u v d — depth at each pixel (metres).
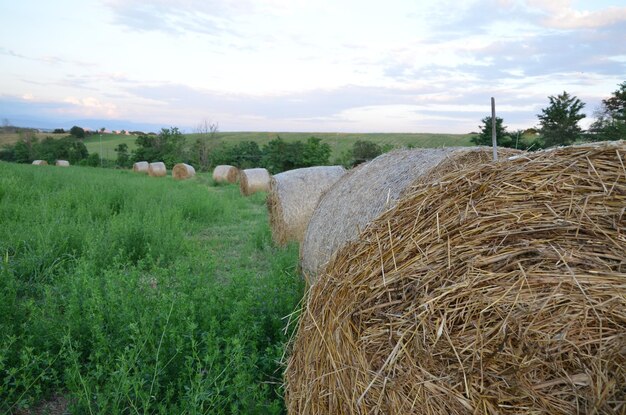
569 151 2.24
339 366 2.46
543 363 1.91
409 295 2.29
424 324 2.16
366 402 2.28
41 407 3.36
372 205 3.88
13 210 9.08
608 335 1.86
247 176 18.53
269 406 2.93
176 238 7.63
